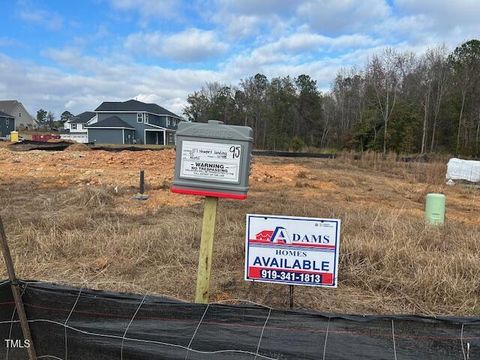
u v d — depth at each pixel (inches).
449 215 399.9
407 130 1876.2
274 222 123.0
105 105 2415.1
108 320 110.1
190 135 117.0
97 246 216.4
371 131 1909.4
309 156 1196.5
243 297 162.6
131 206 350.9
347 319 99.1
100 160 680.4
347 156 1016.2
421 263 188.5
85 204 342.0
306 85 2522.1
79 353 111.4
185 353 104.2
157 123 2519.7
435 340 96.1
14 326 116.6
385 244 205.2
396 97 1983.3
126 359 108.0
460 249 217.6
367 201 446.9
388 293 168.7
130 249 210.7
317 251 121.3
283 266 123.4
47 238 223.5
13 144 1211.9
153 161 682.8
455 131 2021.4
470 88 2031.3
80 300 112.3
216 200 122.0
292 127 2502.5
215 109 2775.6
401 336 97.0
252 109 2667.3
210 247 123.6
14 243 224.2
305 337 99.6
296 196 444.5
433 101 2096.5
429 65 2119.8
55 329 112.9
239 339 102.3
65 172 539.8
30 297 114.3
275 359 99.8
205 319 105.1
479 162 673.6
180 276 184.2
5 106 3208.7
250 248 124.9
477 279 172.6
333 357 97.7
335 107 2551.7
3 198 365.1
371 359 96.6
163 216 312.5
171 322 106.4
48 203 340.5
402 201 464.8
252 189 481.4
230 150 116.0
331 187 545.3
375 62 2167.8
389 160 927.0
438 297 162.6
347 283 177.2
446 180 687.7
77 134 2642.7
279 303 157.0
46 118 4188.0
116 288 168.1
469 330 95.9
